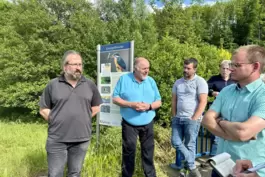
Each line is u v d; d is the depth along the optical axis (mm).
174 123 3982
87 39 10867
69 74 2969
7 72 10852
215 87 4824
